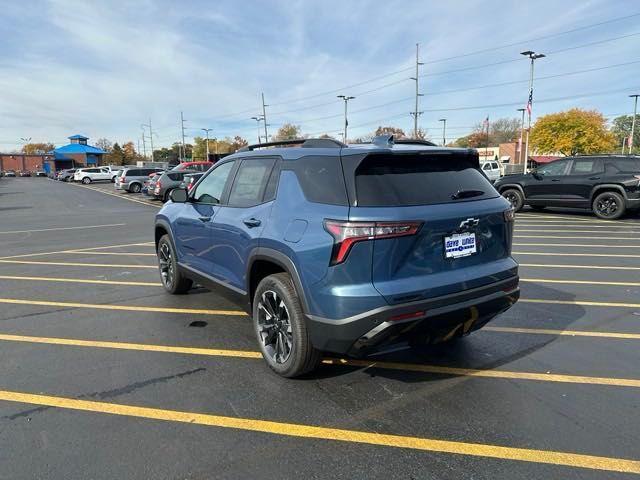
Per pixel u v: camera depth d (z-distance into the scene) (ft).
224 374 12.28
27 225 46.98
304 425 9.86
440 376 12.07
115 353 13.70
